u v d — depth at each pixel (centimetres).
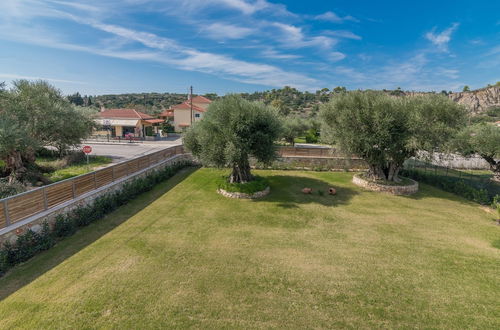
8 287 670
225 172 2167
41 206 916
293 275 779
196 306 629
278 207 1403
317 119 1975
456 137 1856
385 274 799
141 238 986
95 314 588
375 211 1383
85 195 1134
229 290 696
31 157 1739
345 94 1761
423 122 1520
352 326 585
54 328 545
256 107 1517
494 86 10281
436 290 725
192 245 948
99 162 2312
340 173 2284
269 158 1570
